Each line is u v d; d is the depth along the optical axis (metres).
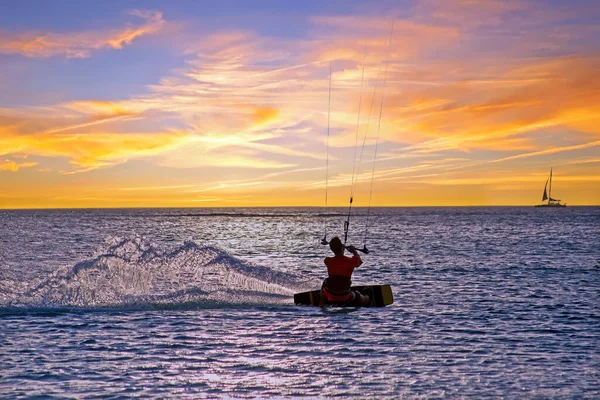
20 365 11.56
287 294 20.61
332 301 18.14
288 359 12.12
